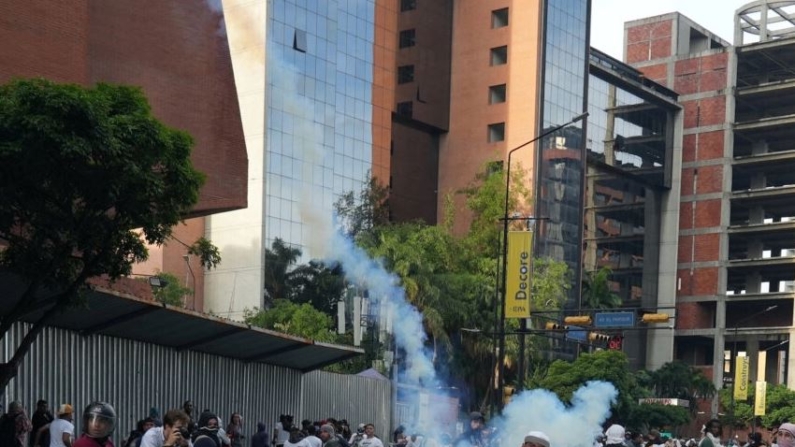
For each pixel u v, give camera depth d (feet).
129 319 81.66
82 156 56.70
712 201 410.52
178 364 95.76
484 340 239.50
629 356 408.87
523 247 153.58
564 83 350.43
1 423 59.11
